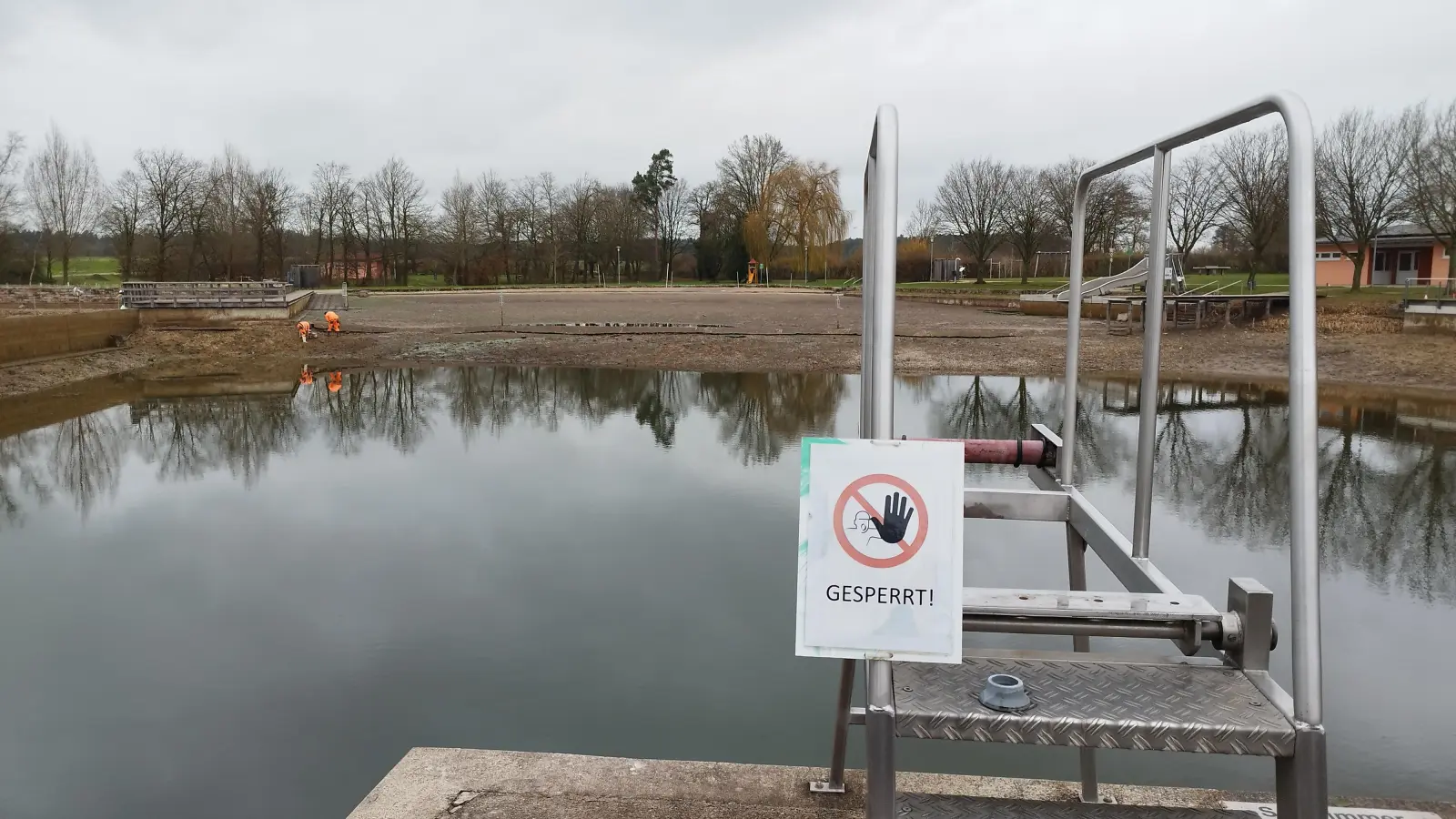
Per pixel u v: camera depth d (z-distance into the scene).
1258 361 24.22
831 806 2.47
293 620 6.55
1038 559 7.17
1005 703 1.35
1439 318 25.97
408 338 31.34
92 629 6.49
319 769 4.45
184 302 31.06
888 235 1.39
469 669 5.56
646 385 20.59
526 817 2.45
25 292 47.03
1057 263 75.44
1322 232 39.69
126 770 4.46
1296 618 1.29
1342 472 11.41
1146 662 1.50
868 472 1.38
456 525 8.96
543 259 82.00
